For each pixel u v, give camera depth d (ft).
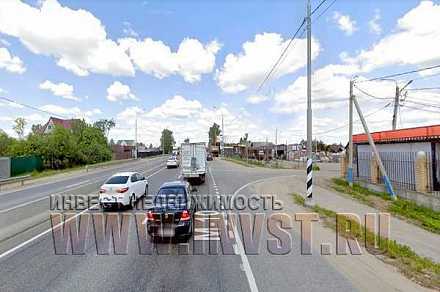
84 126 209.97
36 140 155.22
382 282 23.91
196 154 95.61
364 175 100.27
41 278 25.03
